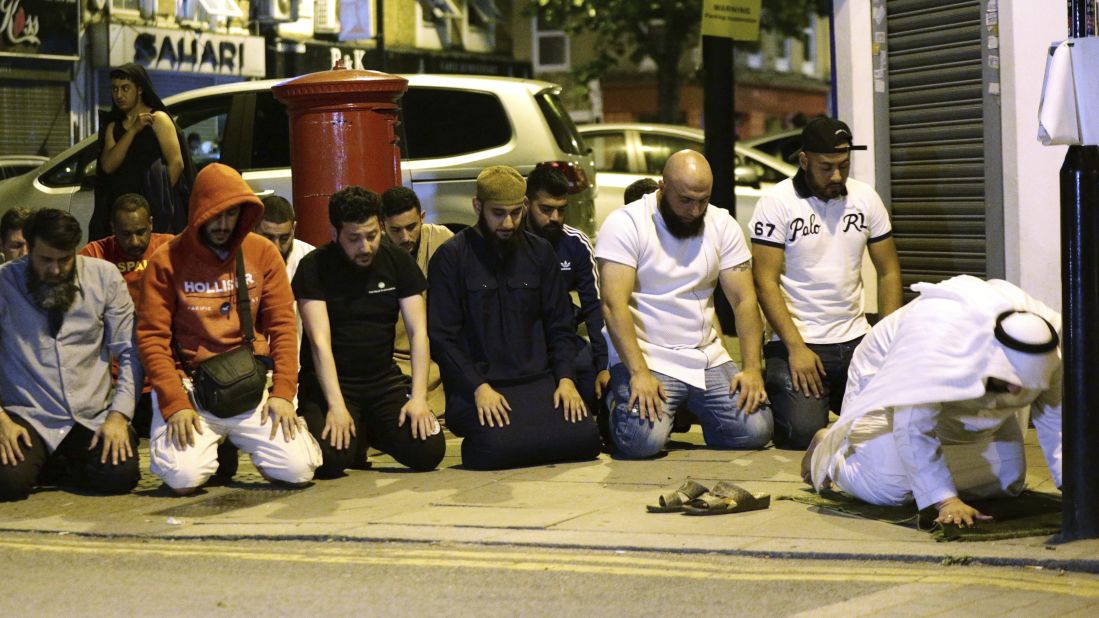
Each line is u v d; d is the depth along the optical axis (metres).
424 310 8.71
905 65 10.26
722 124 13.11
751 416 8.78
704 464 8.49
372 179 9.90
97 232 11.03
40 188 13.98
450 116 14.01
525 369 8.72
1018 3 9.44
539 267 8.79
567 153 14.24
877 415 7.11
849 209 8.98
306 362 8.85
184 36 23.62
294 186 10.04
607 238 8.66
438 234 10.00
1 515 7.76
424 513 7.40
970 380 6.35
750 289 8.88
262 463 8.20
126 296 8.37
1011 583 5.86
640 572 6.20
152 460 8.10
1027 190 9.52
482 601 5.81
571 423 8.59
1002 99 9.58
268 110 13.83
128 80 10.79
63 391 8.22
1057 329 6.58
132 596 6.01
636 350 8.61
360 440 8.71
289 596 5.95
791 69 50.69
